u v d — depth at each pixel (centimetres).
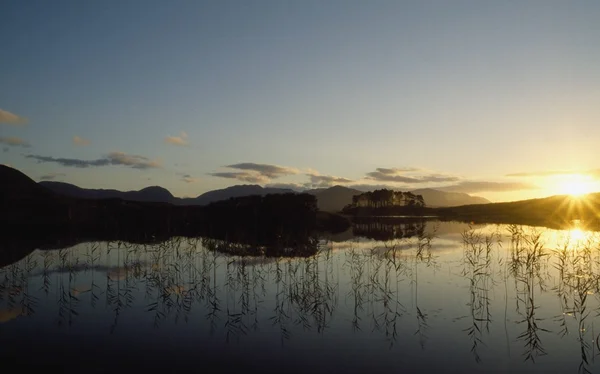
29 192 9662
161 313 1952
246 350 1490
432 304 2027
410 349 1480
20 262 3362
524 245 3922
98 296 2256
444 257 3416
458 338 1582
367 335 1628
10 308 2036
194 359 1411
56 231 6009
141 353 1469
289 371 1309
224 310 1991
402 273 2761
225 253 3775
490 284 2419
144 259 3488
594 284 2245
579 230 5562
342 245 4444
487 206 14500
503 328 1681
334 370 1316
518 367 1327
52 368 1342
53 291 2367
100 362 1392
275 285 2498
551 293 2203
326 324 1767
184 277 2752
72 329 1731
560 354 1423
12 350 1501
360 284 2422
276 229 6109
